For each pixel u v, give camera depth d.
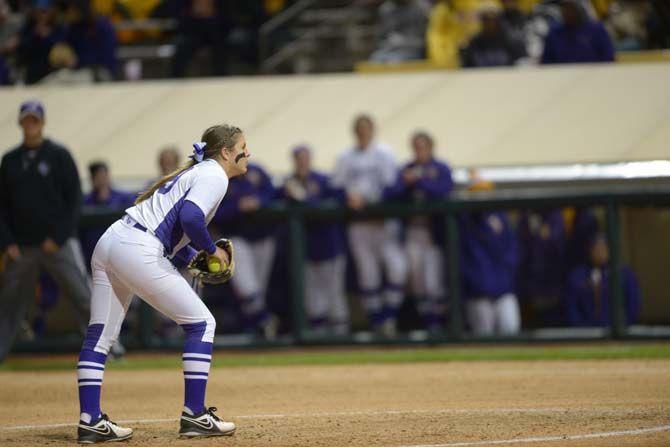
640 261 40.81
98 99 53.69
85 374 19.88
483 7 54.66
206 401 27.02
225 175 19.91
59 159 33.50
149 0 68.06
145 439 20.12
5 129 50.69
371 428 21.23
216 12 58.88
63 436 21.05
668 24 58.19
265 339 41.47
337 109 50.62
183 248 20.70
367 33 63.16
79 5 57.19
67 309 43.84
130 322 42.97
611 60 51.94
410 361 35.72
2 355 33.88
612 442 18.81
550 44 52.59
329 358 36.97
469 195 42.25
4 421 23.88
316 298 42.31
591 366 32.66
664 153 44.19
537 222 41.03
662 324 40.78
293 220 41.41
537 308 40.97
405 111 49.59
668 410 22.97
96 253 19.84
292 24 65.25
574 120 47.28
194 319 19.83
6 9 66.31
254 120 50.44
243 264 41.62
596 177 44.25
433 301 41.22
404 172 41.00
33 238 33.56
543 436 19.70
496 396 26.44
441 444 18.97
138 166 47.50
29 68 58.09
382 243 41.38
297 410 24.67
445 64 55.31
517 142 46.34
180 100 52.66
